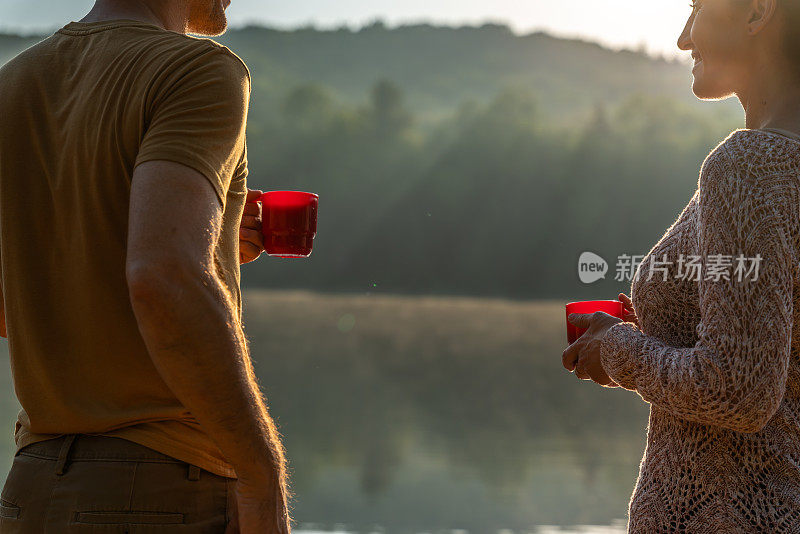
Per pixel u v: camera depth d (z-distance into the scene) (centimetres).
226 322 154
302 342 3741
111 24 182
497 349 3641
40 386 172
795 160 167
